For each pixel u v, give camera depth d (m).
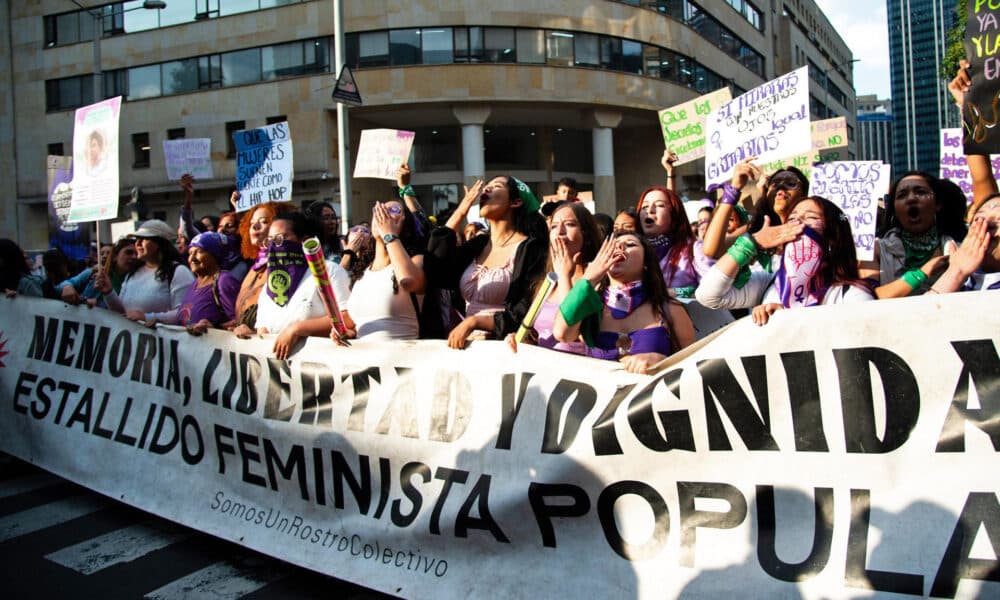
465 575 3.45
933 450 2.60
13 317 5.97
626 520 3.09
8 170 34.47
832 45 69.44
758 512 2.84
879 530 2.62
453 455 3.57
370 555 3.77
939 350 2.64
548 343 3.94
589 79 29.17
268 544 4.13
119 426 5.13
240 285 5.62
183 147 10.73
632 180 35.16
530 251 4.22
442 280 4.57
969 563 2.47
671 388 3.05
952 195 4.49
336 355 4.03
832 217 3.52
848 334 2.78
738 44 40.62
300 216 4.77
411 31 27.97
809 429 2.80
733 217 5.43
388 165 8.20
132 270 6.39
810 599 2.68
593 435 3.19
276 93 29.58
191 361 4.73
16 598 3.88
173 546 4.51
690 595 2.90
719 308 3.81
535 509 3.29
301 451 4.12
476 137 28.47
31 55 33.97
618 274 3.73
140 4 31.81
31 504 5.36
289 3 29.31
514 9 28.23
